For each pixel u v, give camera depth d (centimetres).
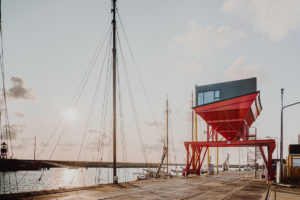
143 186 2317
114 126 2503
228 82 5147
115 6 2667
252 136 3853
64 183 9525
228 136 4331
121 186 2248
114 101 2530
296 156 2903
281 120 2777
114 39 2614
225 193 1958
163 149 5088
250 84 4884
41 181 9912
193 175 4266
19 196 1512
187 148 3981
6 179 9694
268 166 3206
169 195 1758
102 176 14888
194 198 1655
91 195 1659
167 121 5512
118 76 2847
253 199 1655
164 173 5156
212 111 3881
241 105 3612
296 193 1997
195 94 5497
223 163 8075
